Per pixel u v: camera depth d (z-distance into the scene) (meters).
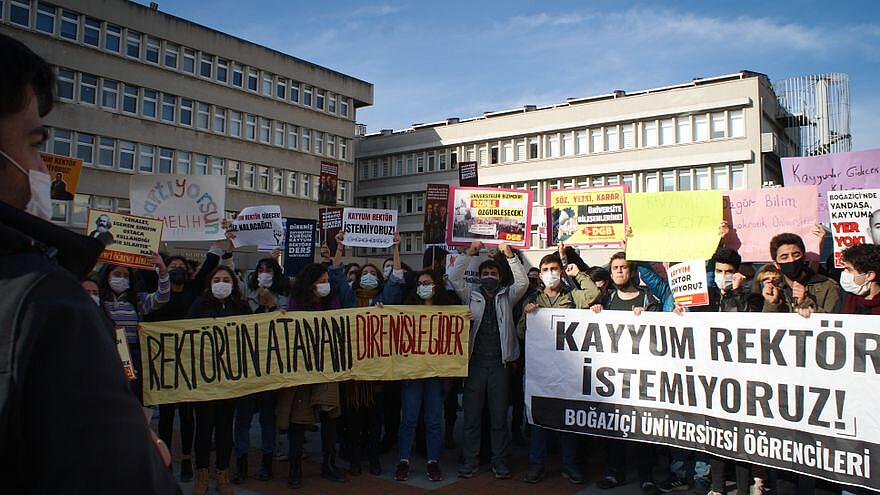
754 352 5.32
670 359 5.81
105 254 6.26
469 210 7.77
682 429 5.68
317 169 48.53
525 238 7.72
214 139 41.94
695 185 43.16
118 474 1.01
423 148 55.91
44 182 1.28
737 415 5.35
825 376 4.95
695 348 5.66
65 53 34.75
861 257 4.91
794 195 7.12
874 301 4.96
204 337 6.04
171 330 5.96
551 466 7.09
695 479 5.96
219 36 42.47
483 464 7.18
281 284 8.05
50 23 34.50
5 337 0.99
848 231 6.36
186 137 40.31
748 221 7.31
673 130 44.00
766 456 5.16
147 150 38.47
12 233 1.08
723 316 5.53
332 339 6.39
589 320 6.29
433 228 10.01
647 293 6.39
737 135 41.72
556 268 6.79
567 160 48.22
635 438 5.93
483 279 6.84
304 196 47.78
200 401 5.94
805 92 39.41
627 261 6.38
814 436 4.95
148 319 7.00
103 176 36.00
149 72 38.59
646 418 5.89
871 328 4.78
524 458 7.47
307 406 6.18
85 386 1.01
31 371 0.99
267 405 6.53
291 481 6.19
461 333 6.72
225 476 5.96
